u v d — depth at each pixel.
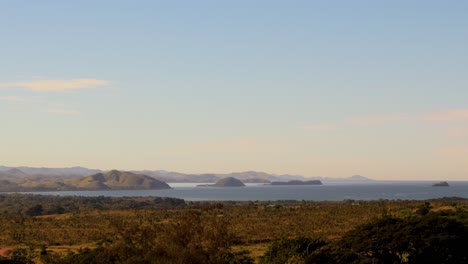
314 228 140.75
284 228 142.75
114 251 41.81
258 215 168.50
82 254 60.69
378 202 190.38
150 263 39.25
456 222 67.88
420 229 65.50
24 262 95.81
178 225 41.34
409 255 63.97
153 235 41.69
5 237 140.50
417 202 180.00
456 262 63.28
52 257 54.38
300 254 75.69
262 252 104.56
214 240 40.97
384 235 65.19
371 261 64.25
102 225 161.25
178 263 38.72
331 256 67.06
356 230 69.81
